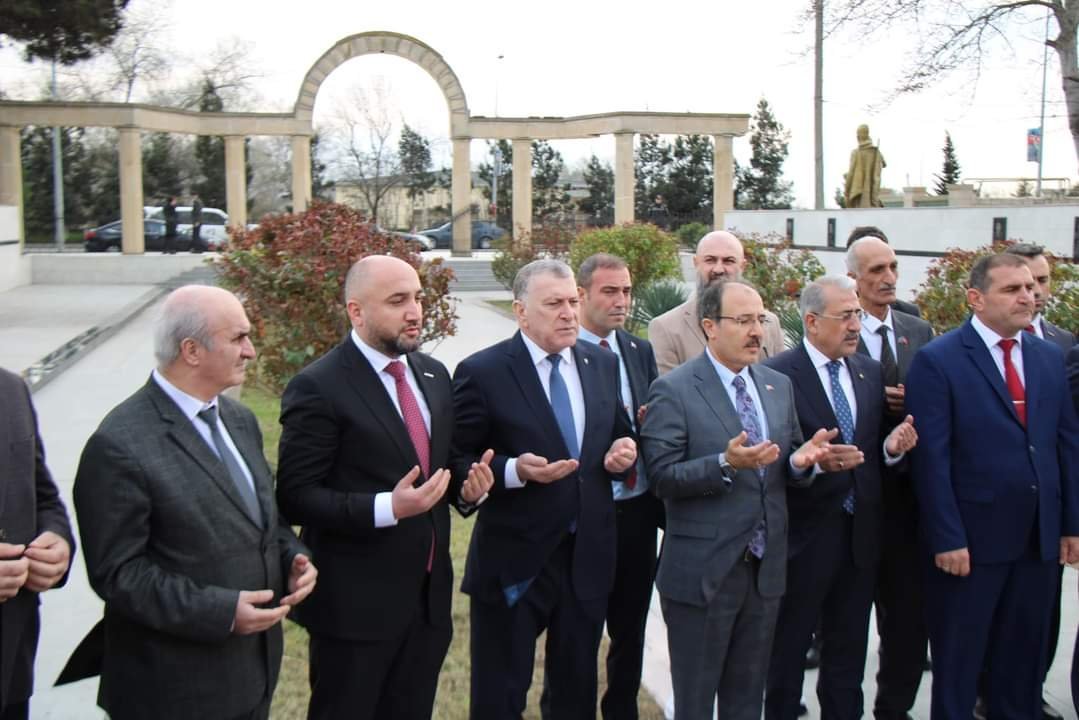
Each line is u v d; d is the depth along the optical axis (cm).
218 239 3162
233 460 331
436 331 892
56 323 1734
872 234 602
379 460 362
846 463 396
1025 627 436
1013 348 442
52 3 1862
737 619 409
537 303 412
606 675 502
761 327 411
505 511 410
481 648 417
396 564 363
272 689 336
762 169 5012
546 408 415
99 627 334
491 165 5531
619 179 2795
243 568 321
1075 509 436
